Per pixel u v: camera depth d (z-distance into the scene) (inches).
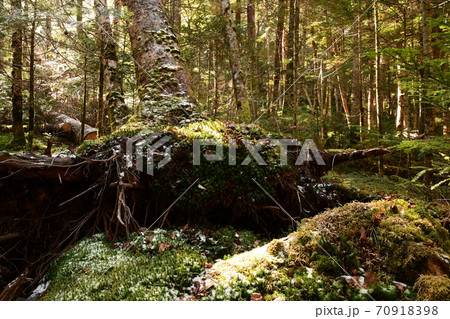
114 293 83.5
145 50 202.7
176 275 88.7
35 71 277.6
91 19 187.5
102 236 126.9
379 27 226.2
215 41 320.2
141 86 195.9
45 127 396.2
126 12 188.2
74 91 318.3
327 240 90.7
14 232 127.3
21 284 103.6
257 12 466.6
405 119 256.7
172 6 311.0
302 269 84.9
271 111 297.6
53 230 135.9
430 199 135.9
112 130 213.6
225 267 90.6
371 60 252.5
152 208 137.1
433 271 79.6
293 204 142.7
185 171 130.8
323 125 280.1
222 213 136.3
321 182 154.3
